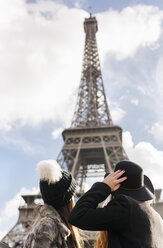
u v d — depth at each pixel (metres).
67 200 2.10
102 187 1.90
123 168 1.99
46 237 1.82
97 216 1.75
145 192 1.96
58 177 2.04
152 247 1.75
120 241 1.78
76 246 2.10
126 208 1.77
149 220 1.80
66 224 2.11
